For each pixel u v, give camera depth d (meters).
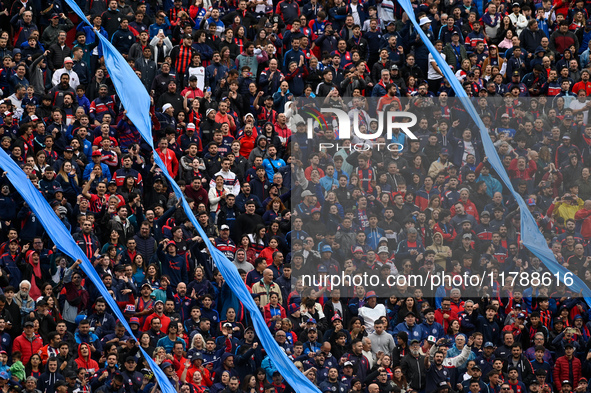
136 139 47.72
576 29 60.91
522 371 41.19
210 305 40.50
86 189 43.19
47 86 51.25
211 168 47.72
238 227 45.22
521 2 61.16
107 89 49.84
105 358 37.44
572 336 42.19
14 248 40.62
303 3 61.19
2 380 35.91
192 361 37.91
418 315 41.62
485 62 57.22
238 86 52.00
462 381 39.72
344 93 53.44
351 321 40.72
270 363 38.44
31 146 46.03
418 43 57.28
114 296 39.88
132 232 42.91
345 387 38.50
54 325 38.50
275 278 42.66
